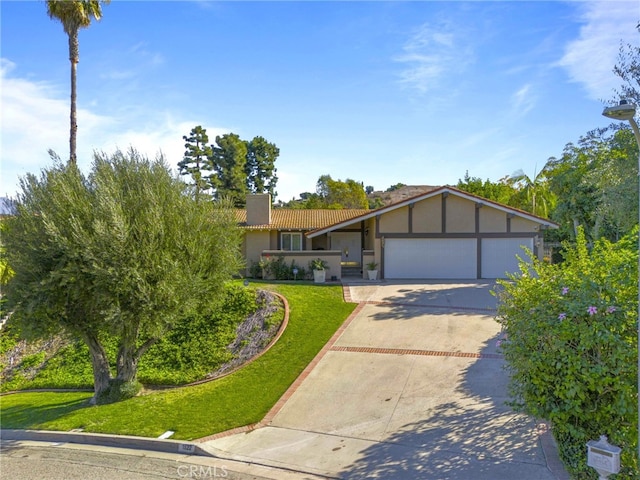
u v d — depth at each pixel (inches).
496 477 265.1
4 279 529.0
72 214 425.4
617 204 496.7
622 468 229.0
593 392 242.5
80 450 352.2
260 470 296.0
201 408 413.1
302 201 2682.1
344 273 1056.2
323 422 359.9
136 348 511.5
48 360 638.5
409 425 341.1
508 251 944.3
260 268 986.1
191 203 491.8
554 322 243.3
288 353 529.7
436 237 946.7
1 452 357.1
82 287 431.5
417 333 560.7
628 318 235.1
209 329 636.7
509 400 366.9
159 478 290.5
